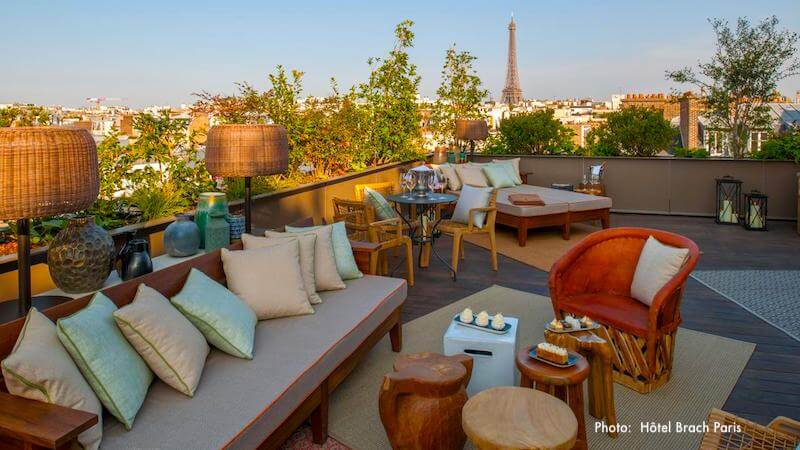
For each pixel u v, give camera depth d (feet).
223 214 10.91
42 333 5.80
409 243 16.17
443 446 7.27
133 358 6.46
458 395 7.41
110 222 12.22
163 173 15.05
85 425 4.85
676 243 10.44
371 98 26.45
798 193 23.91
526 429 5.77
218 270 9.67
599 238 11.27
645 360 9.65
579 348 8.52
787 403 9.27
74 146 6.27
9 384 5.30
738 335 12.38
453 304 14.58
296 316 9.59
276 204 17.26
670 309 9.75
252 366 7.54
